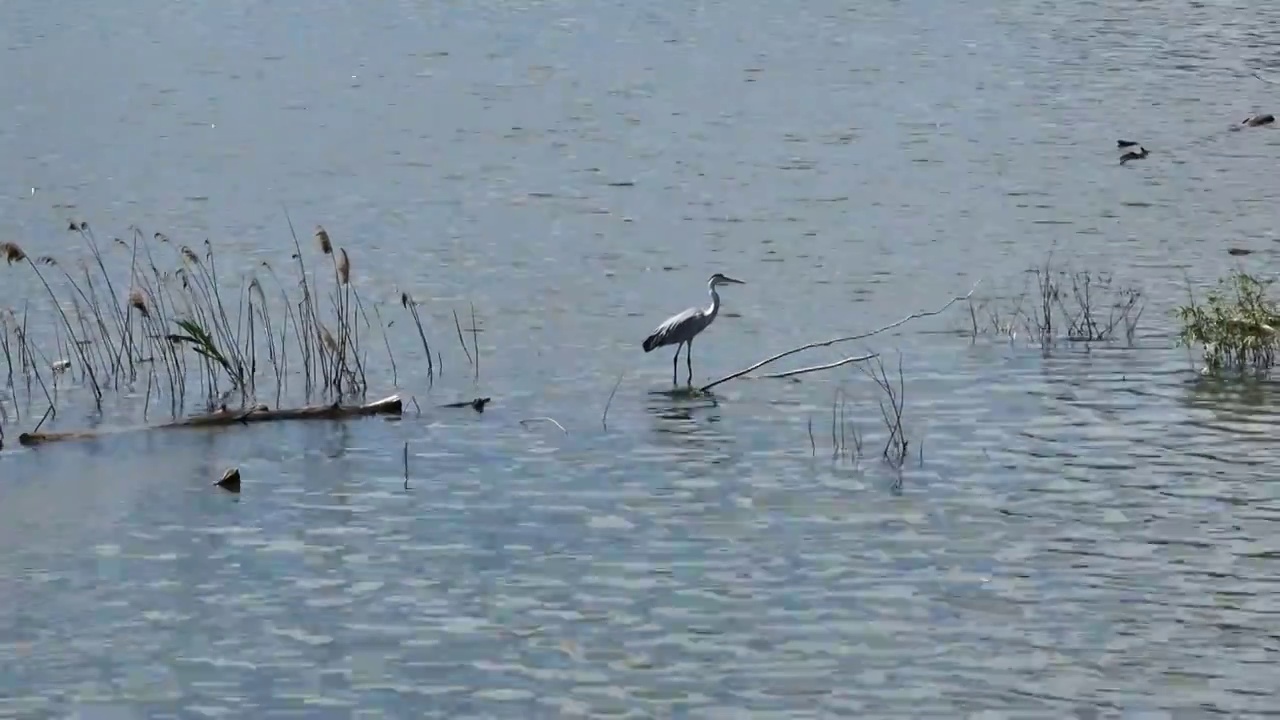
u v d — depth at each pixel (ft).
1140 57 182.19
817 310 94.84
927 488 67.15
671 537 62.80
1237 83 167.02
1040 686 51.29
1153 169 130.72
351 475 69.41
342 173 134.31
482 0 230.89
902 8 219.20
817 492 66.95
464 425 75.61
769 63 184.65
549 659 53.47
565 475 69.26
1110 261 103.81
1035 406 76.74
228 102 166.50
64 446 72.95
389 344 89.10
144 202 124.06
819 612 56.44
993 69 177.27
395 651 54.13
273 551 61.87
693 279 101.91
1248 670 52.08
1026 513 64.39
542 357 86.43
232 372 82.02
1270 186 124.26
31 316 94.32
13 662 53.47
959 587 58.13
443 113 160.35
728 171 133.49
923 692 51.01
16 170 135.33
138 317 93.86
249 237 113.29
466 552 61.72
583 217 118.62
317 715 50.19
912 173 131.54
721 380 81.71
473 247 110.22
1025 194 123.44
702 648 54.03
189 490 67.82
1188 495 65.72
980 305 94.48
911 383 80.79
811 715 49.80
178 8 227.20
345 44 201.16
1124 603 56.70
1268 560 59.67
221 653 54.03
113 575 59.77
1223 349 82.89
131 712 50.47
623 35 204.74
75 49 197.88
